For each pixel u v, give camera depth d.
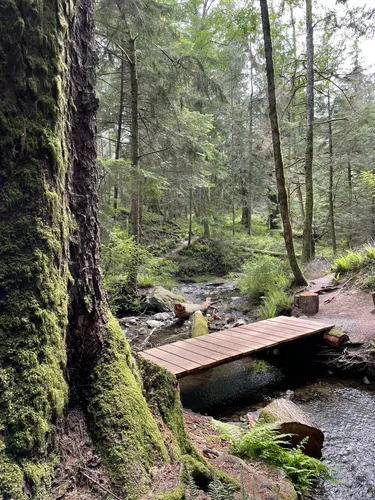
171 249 14.91
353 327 5.48
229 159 17.34
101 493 1.29
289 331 5.28
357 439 3.10
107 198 7.48
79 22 1.75
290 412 2.88
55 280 1.41
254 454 2.34
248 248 15.27
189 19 15.70
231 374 4.89
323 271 8.62
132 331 6.76
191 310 7.93
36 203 1.36
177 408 2.00
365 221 11.61
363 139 11.43
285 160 13.42
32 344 1.26
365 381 4.45
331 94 12.30
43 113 1.41
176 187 11.06
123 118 10.20
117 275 7.32
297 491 2.22
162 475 1.46
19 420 1.14
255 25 7.82
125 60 8.63
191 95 10.25
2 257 1.27
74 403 1.51
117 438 1.46
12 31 1.32
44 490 1.15
